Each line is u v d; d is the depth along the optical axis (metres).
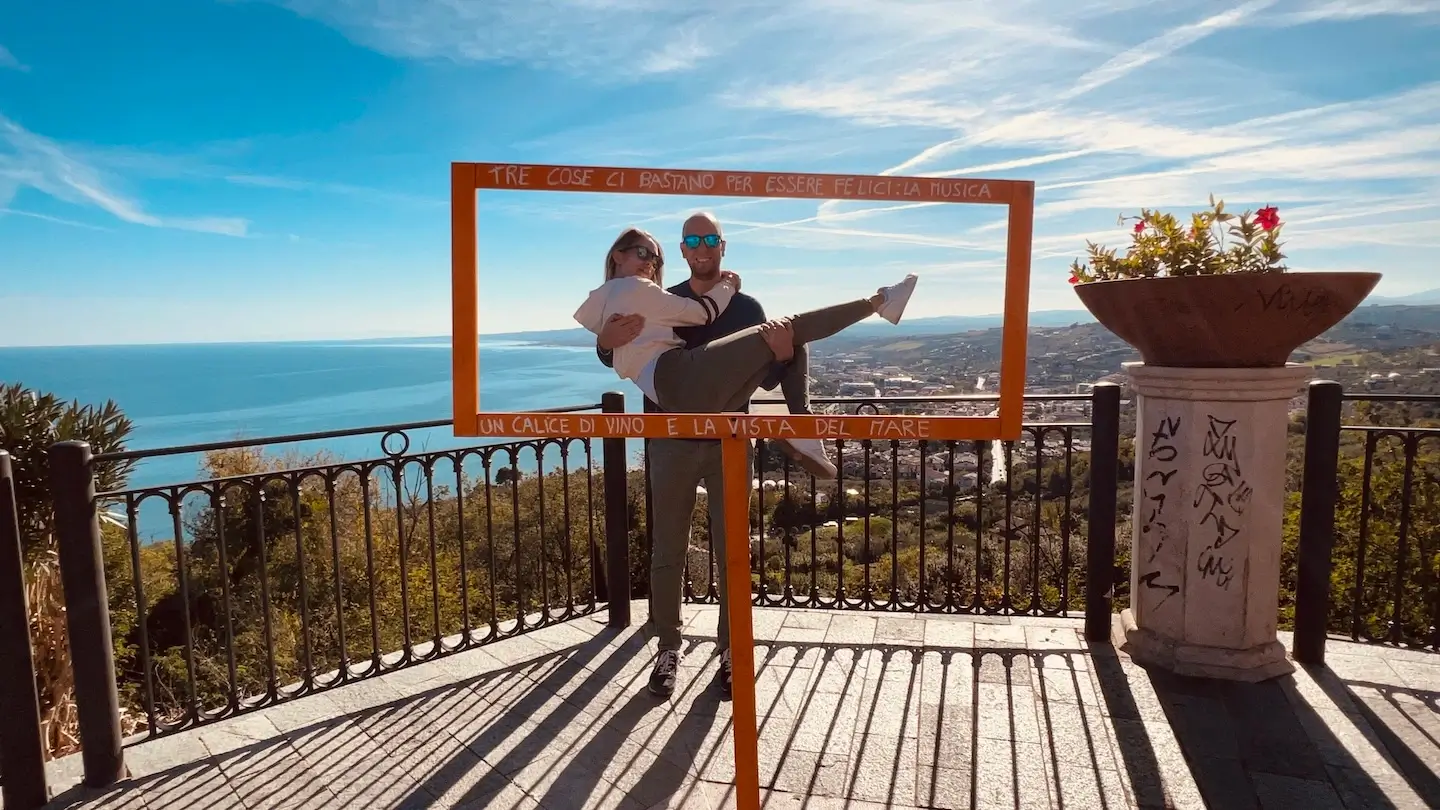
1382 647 3.08
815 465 2.41
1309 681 2.80
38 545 3.34
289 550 9.01
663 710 2.78
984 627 3.39
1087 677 2.90
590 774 2.39
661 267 2.60
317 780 2.39
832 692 2.86
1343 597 7.00
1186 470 2.86
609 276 2.54
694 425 1.46
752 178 1.40
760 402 2.39
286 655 7.91
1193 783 2.25
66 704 3.41
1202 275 2.55
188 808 2.27
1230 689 2.76
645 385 1.87
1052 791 2.23
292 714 2.79
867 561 3.67
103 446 3.43
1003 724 2.60
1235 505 2.80
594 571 3.82
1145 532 3.01
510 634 3.48
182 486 2.62
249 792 2.34
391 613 8.70
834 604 3.69
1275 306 2.55
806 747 2.49
